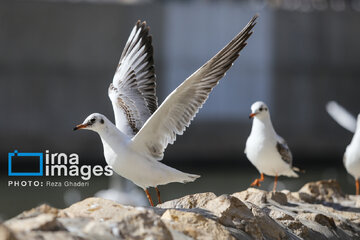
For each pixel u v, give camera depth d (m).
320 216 6.80
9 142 24.22
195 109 6.32
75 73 24.86
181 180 6.62
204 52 25.78
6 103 24.28
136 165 6.41
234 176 21.62
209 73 6.11
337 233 6.74
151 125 6.27
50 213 4.79
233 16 25.91
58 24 24.67
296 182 19.70
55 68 24.70
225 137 25.67
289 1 28.45
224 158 25.58
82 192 16.67
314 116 26.75
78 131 24.44
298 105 26.58
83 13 24.84
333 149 26.72
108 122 6.43
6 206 15.03
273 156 8.75
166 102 6.06
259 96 26.22
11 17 24.31
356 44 26.98
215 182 19.89
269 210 6.80
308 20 26.56
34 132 24.47
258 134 8.77
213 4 25.80
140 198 16.12
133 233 4.57
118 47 25.06
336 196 8.69
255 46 26.17
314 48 26.70
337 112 12.43
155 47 25.44
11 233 3.94
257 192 7.52
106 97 25.02
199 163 25.23
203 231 5.20
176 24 25.53
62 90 24.75
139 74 7.59
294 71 26.55
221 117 25.83
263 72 26.27
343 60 26.98
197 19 25.67
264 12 26.17
